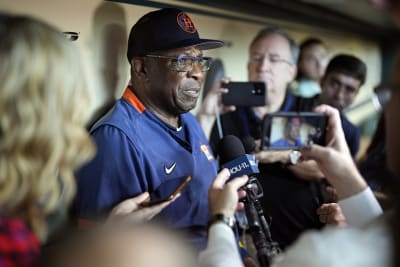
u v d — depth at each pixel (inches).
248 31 120.0
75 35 62.9
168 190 65.0
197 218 67.8
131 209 55.9
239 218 68.4
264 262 53.7
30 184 34.6
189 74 65.4
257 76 104.4
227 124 92.0
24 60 34.0
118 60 75.5
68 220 60.7
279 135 75.7
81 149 38.0
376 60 250.4
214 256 43.5
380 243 35.8
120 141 61.4
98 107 71.9
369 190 55.0
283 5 142.2
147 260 28.4
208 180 70.7
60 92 35.4
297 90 129.3
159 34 63.9
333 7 186.7
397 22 39.2
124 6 75.8
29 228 36.0
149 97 66.5
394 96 37.6
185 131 71.0
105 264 28.3
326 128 73.8
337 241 36.6
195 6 93.4
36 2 60.7
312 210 87.9
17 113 33.7
